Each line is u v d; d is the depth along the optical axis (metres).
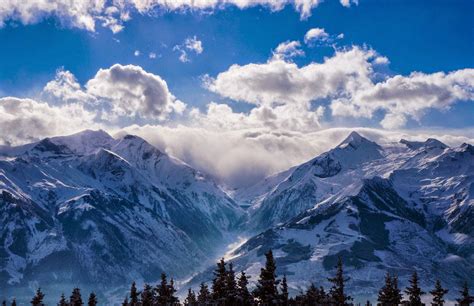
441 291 157.88
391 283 162.00
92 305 186.25
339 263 163.00
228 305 155.38
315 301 173.75
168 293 177.62
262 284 151.00
